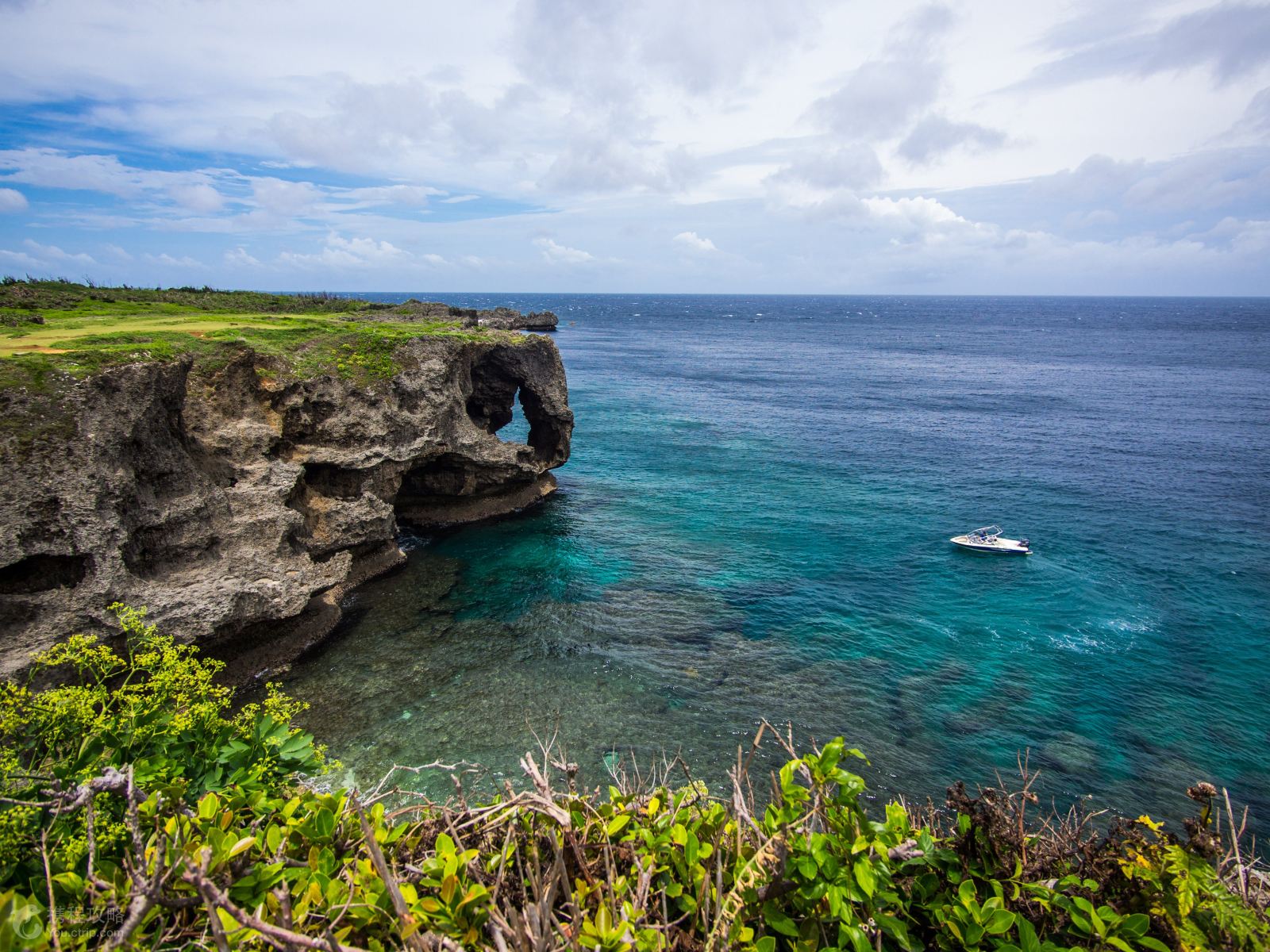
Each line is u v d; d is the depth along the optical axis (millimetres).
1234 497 47000
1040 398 89812
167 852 4645
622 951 4395
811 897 4914
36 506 19250
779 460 57094
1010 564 35344
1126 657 26547
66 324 35656
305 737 7555
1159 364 128750
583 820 5887
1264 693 24281
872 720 22422
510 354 45688
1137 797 19422
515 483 44438
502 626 28312
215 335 31688
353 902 4793
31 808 5285
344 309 72188
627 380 103250
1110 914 5148
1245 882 5402
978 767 20438
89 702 6902
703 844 5469
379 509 32969
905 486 49969
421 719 21844
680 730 21625
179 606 21641
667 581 33094
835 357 141375
